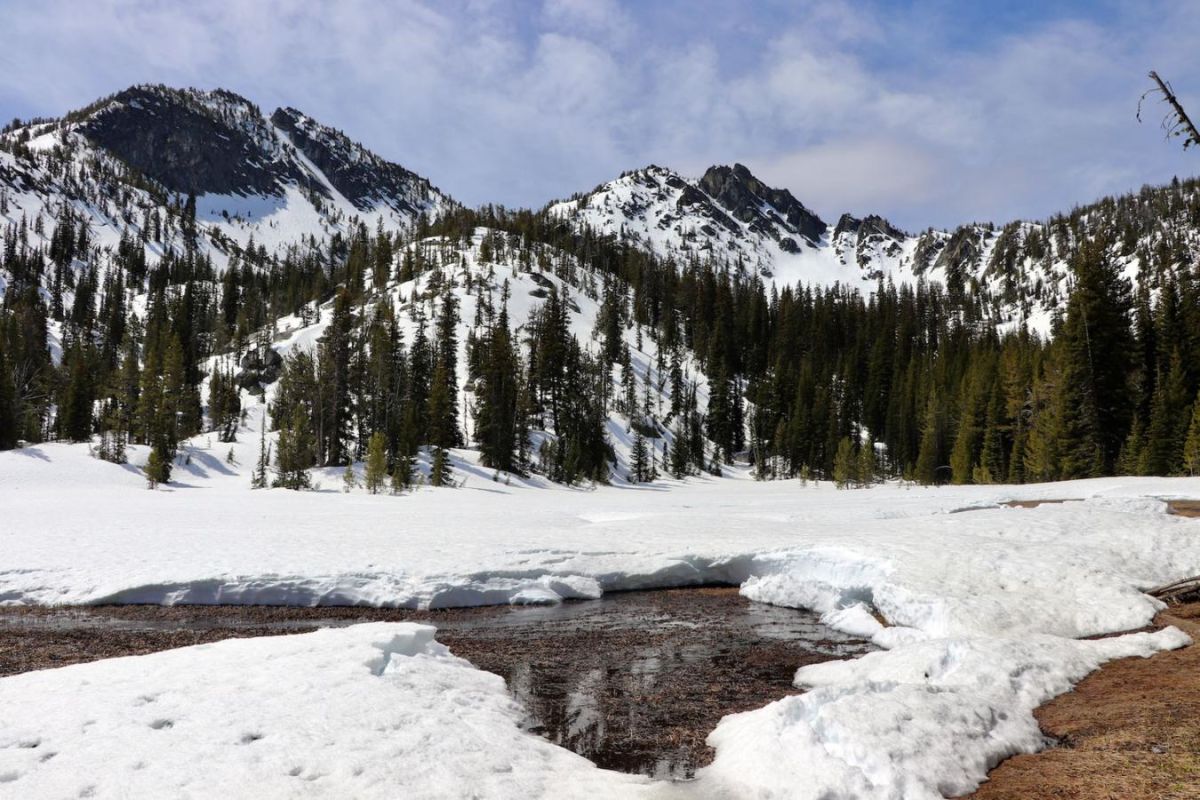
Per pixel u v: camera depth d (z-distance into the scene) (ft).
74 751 22.36
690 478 302.66
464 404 306.76
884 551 58.39
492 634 49.67
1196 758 21.47
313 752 22.97
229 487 192.03
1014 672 30.96
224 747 22.98
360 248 631.56
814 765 22.75
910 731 23.98
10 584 58.13
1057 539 61.05
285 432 187.11
